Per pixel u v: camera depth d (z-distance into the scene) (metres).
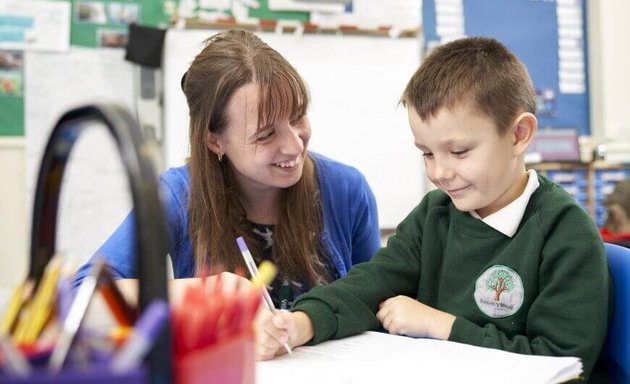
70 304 0.32
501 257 0.77
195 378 0.29
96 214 2.21
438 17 2.64
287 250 0.96
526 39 2.74
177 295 0.34
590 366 0.65
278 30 2.39
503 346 0.67
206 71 0.90
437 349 0.63
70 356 0.28
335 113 2.45
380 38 2.48
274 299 0.94
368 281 0.82
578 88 2.78
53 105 2.25
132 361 0.25
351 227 1.10
